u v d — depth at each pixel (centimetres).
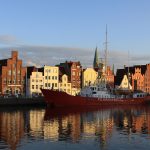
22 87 12125
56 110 8775
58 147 3844
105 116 7256
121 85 15538
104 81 11331
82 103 9844
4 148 3759
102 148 3825
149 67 16675
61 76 13438
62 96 9612
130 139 4331
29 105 10138
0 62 12200
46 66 12825
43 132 4834
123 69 16575
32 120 6288
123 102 10844
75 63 13988
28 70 12744
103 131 4991
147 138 4403
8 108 9331
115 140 4266
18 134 4641
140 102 11325
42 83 12638
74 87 13800
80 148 3812
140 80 16225
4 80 11656
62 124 5756
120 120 6456
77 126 5519
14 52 11962
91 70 14388
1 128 5188
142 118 6844
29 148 3775
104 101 10319
